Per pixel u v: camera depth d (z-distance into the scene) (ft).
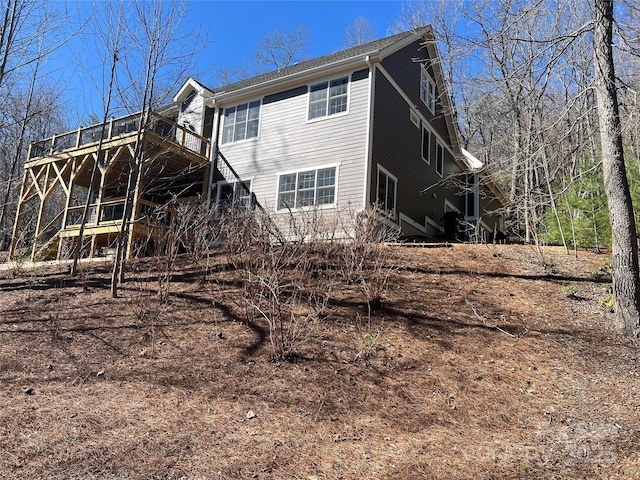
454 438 14.89
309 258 30.78
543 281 30.96
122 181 57.67
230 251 32.27
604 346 22.02
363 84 46.52
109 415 15.11
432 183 61.41
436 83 64.59
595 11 25.54
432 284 29.81
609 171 24.40
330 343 21.58
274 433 14.62
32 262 43.42
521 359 20.85
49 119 62.18
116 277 29.04
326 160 46.73
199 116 58.08
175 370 18.90
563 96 43.39
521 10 27.02
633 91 23.68
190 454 13.12
